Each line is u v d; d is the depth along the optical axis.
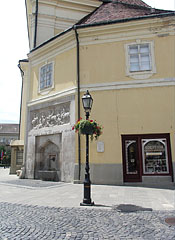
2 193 8.93
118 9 15.31
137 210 5.98
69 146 12.37
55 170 13.33
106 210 6.03
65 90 13.25
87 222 4.99
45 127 14.09
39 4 17.94
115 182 11.05
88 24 12.66
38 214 5.69
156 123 11.31
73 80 12.94
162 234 4.22
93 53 12.77
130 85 11.90
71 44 13.46
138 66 12.14
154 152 11.25
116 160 11.29
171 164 10.94
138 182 11.10
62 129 12.97
